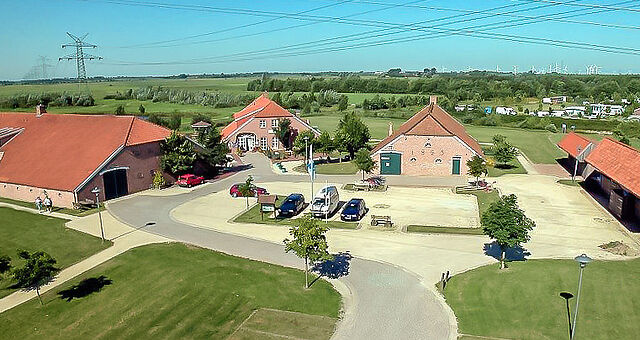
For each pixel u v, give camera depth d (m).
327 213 36.12
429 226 34.00
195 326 20.61
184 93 167.25
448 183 48.50
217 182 50.50
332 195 37.91
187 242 31.06
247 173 55.59
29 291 24.27
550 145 75.38
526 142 78.69
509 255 28.11
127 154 44.28
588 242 30.41
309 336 19.64
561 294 22.25
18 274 22.23
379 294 23.41
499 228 24.80
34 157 45.97
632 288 22.62
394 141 52.88
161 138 48.44
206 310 22.02
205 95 160.75
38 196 41.75
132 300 23.09
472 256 28.12
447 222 35.06
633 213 35.12
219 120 108.06
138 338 19.70
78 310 22.20
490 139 82.19
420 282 24.69
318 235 23.72
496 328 19.88
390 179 51.00
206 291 23.86
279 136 71.06
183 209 39.34
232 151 71.44
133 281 25.19
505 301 22.03
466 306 21.92
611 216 36.34
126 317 21.47
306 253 23.44
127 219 36.56
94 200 41.12
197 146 52.00
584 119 100.88
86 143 45.34
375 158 53.81
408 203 40.84
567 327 19.55
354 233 32.81
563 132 91.69
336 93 154.38
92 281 25.27
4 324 21.02
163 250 29.45
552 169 55.75
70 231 33.66
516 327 19.81
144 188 46.56
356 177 52.41
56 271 26.62
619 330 19.08
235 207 40.00
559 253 28.33
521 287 23.20
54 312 22.05
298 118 73.12
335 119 113.19
